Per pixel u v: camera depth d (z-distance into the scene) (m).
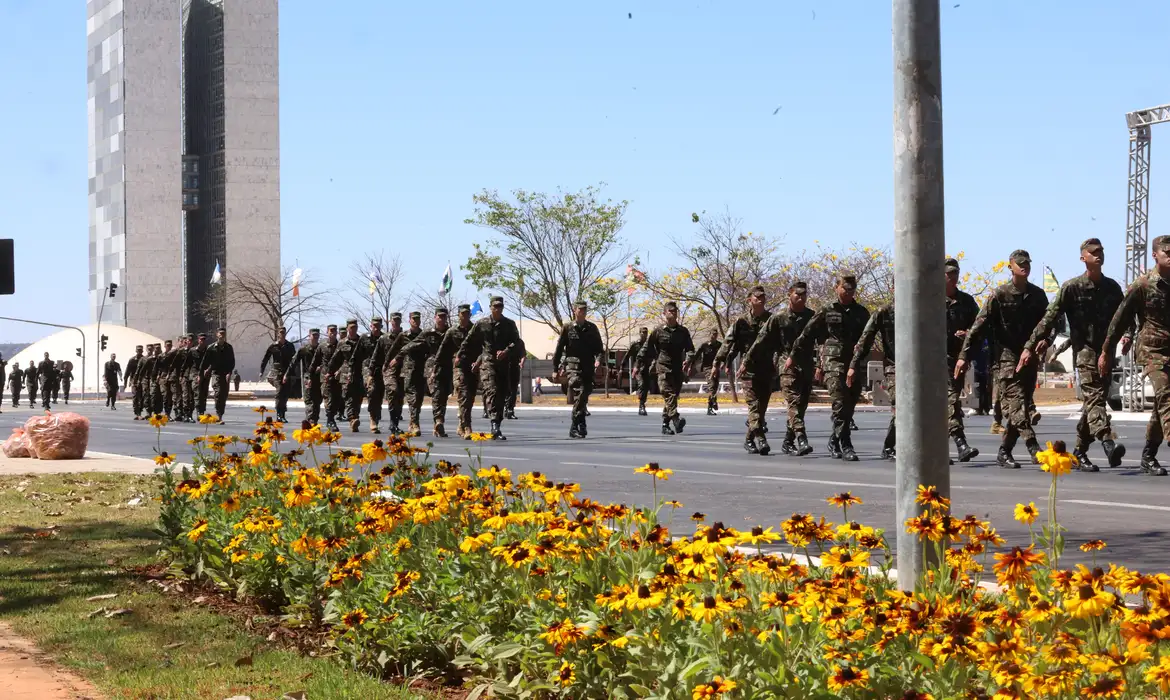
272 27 157.25
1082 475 14.04
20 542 9.84
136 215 155.88
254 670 5.70
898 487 5.86
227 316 129.38
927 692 3.91
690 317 67.62
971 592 5.14
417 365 23.84
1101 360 13.74
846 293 16.89
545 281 62.78
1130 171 33.56
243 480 8.82
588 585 5.27
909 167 5.86
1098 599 3.96
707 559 4.70
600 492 12.96
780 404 42.78
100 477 15.33
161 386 35.53
